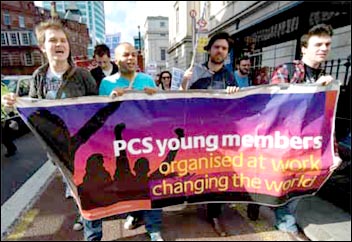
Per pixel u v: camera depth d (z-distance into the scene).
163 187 2.07
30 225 2.74
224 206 2.98
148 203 2.08
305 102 2.00
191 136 2.02
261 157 2.09
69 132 1.84
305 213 2.71
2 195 3.61
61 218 2.83
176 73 2.92
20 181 4.14
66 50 2.04
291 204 2.49
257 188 2.16
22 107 1.76
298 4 5.00
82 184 1.93
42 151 5.74
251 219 2.72
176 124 1.98
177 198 2.12
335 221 2.56
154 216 2.33
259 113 2.03
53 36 1.98
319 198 3.00
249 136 2.07
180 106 1.96
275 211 2.62
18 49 24.14
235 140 2.07
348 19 5.04
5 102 1.74
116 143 1.92
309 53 2.19
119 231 2.54
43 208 3.02
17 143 6.37
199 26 3.20
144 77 2.37
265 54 8.27
